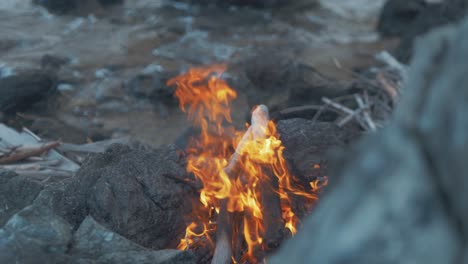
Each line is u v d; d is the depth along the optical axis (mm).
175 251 3010
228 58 10633
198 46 11203
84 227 3090
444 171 703
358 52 11031
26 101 8195
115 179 3740
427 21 10484
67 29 11922
